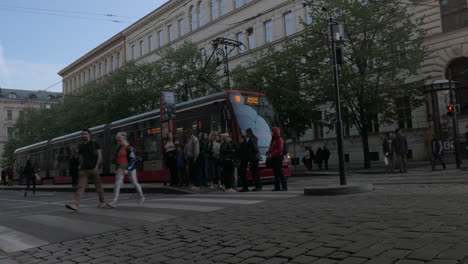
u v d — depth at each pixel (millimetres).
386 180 12492
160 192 13227
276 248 3996
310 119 23641
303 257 3598
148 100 34188
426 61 25125
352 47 21078
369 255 3420
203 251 4223
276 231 4797
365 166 22125
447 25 24516
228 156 11180
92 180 8734
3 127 87562
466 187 8633
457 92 24297
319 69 21250
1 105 87875
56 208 10625
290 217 5676
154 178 16656
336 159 31562
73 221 7016
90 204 10727
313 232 4551
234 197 9055
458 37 23938
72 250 4867
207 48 42875
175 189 12445
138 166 17578
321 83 21500
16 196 19234
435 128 20062
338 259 3428
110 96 34656
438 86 19875
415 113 26469
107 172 20062
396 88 20672
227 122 13609
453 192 7684
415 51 20828
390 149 17422
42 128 47938
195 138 12484
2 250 5164
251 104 14336
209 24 42500
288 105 23172
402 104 22031
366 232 4289
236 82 26750
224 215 6383
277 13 35844
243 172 11023
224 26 40875
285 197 8289
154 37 50750
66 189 20531
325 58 22234
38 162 28641
